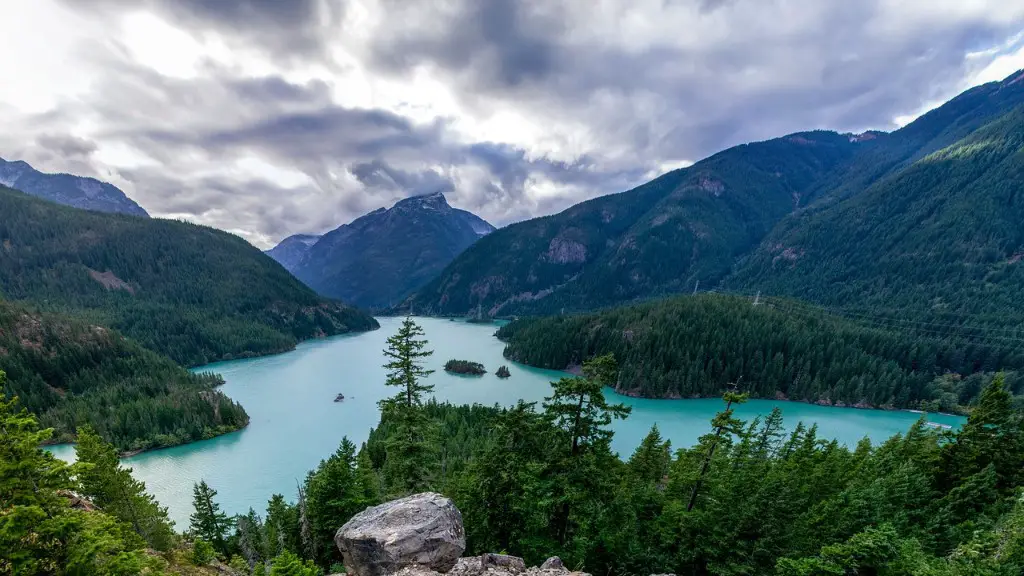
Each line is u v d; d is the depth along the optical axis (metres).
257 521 54.81
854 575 21.81
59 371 123.25
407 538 19.33
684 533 30.12
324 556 32.53
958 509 33.72
